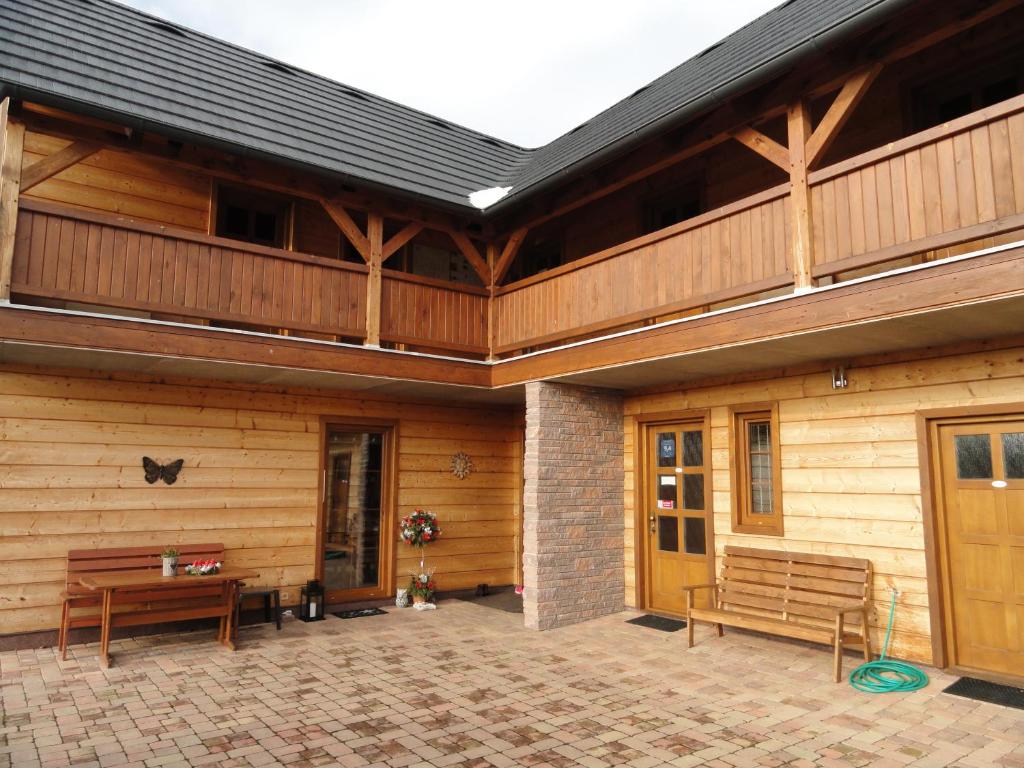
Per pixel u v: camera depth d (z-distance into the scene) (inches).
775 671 220.5
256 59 355.6
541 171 321.4
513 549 388.2
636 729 171.3
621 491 322.3
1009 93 219.9
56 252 220.8
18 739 162.7
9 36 240.4
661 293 242.8
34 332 214.8
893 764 149.6
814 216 198.2
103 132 238.5
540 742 163.0
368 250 290.0
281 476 312.3
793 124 207.3
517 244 325.1
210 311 248.5
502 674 219.3
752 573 255.8
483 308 325.1
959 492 215.2
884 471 229.5
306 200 338.3
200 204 309.0
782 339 206.4
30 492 255.1
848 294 185.9
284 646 255.3
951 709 182.4
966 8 175.9
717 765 150.0
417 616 311.3
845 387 240.8
